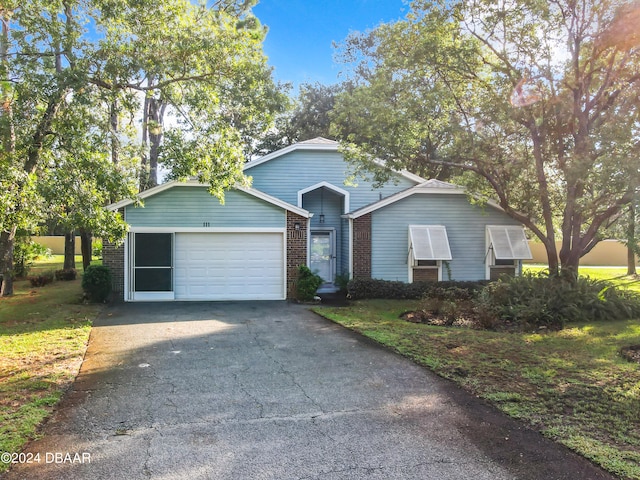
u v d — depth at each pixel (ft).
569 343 25.82
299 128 99.40
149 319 34.50
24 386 18.10
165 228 44.93
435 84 38.96
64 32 27.94
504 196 41.70
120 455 12.37
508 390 17.52
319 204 58.34
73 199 28.12
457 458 12.20
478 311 33.73
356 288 47.01
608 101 36.24
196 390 17.85
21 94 27.50
